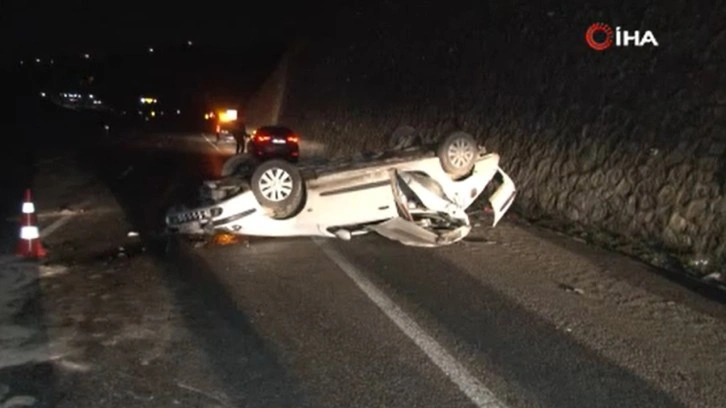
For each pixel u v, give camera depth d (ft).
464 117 60.29
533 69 49.44
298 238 33.30
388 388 15.70
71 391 15.30
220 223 30.42
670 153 33.12
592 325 20.49
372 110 91.86
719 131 30.42
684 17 34.76
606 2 41.86
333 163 32.83
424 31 76.38
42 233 34.53
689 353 18.28
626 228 34.60
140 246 31.58
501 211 36.24
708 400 15.30
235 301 22.67
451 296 23.41
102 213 40.91
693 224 30.14
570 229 36.86
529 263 28.76
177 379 16.11
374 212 31.71
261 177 30.01
